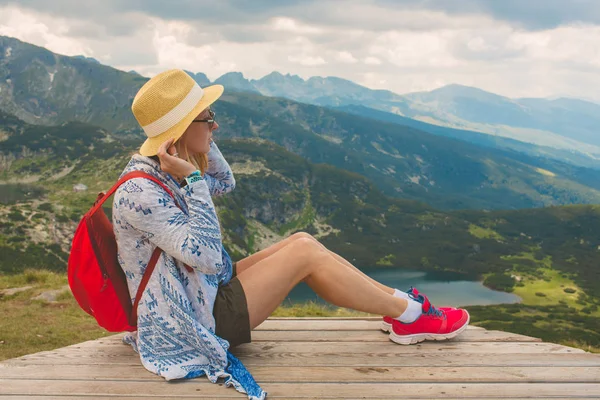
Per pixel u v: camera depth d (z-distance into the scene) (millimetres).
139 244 2994
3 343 9633
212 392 2920
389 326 4078
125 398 2846
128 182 2877
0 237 154500
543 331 93312
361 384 3115
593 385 3146
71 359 3443
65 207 193625
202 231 2848
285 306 14414
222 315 3152
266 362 3465
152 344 3109
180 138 3098
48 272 16250
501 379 3221
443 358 3572
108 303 3156
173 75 2984
